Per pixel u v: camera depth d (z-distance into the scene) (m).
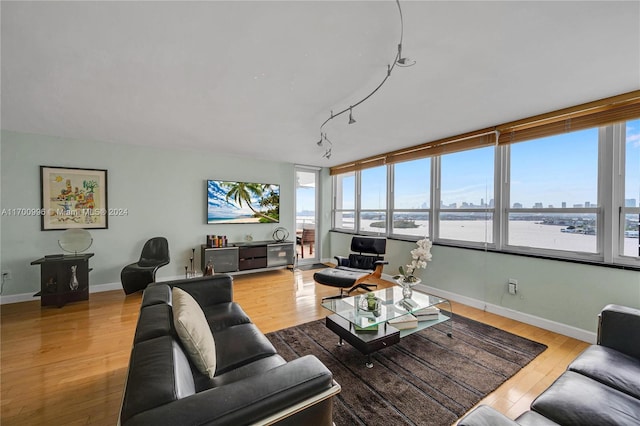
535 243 2.96
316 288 4.18
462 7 1.29
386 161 4.64
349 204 5.76
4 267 3.40
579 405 1.15
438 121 3.00
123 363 2.16
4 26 1.42
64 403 1.71
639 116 2.21
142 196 4.17
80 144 3.75
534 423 1.09
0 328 2.75
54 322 2.89
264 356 1.59
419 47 1.63
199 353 1.30
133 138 3.73
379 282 4.46
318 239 6.12
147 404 0.81
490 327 2.79
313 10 1.31
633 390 1.25
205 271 4.18
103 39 1.55
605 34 1.50
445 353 2.29
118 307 3.31
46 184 3.57
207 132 3.43
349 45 1.62
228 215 4.88
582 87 2.17
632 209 2.35
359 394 1.78
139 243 4.15
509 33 1.50
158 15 1.35
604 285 2.42
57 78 2.01
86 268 3.50
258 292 3.97
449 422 1.56
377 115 2.81
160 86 2.15
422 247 2.72
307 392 1.00
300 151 4.56
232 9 1.31
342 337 2.24
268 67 1.87
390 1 1.25
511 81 2.07
